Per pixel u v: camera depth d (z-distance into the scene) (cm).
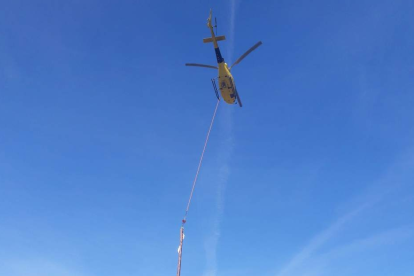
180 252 1850
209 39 3634
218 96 3816
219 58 3672
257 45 3709
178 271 1784
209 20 3569
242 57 3794
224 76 3659
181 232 1928
